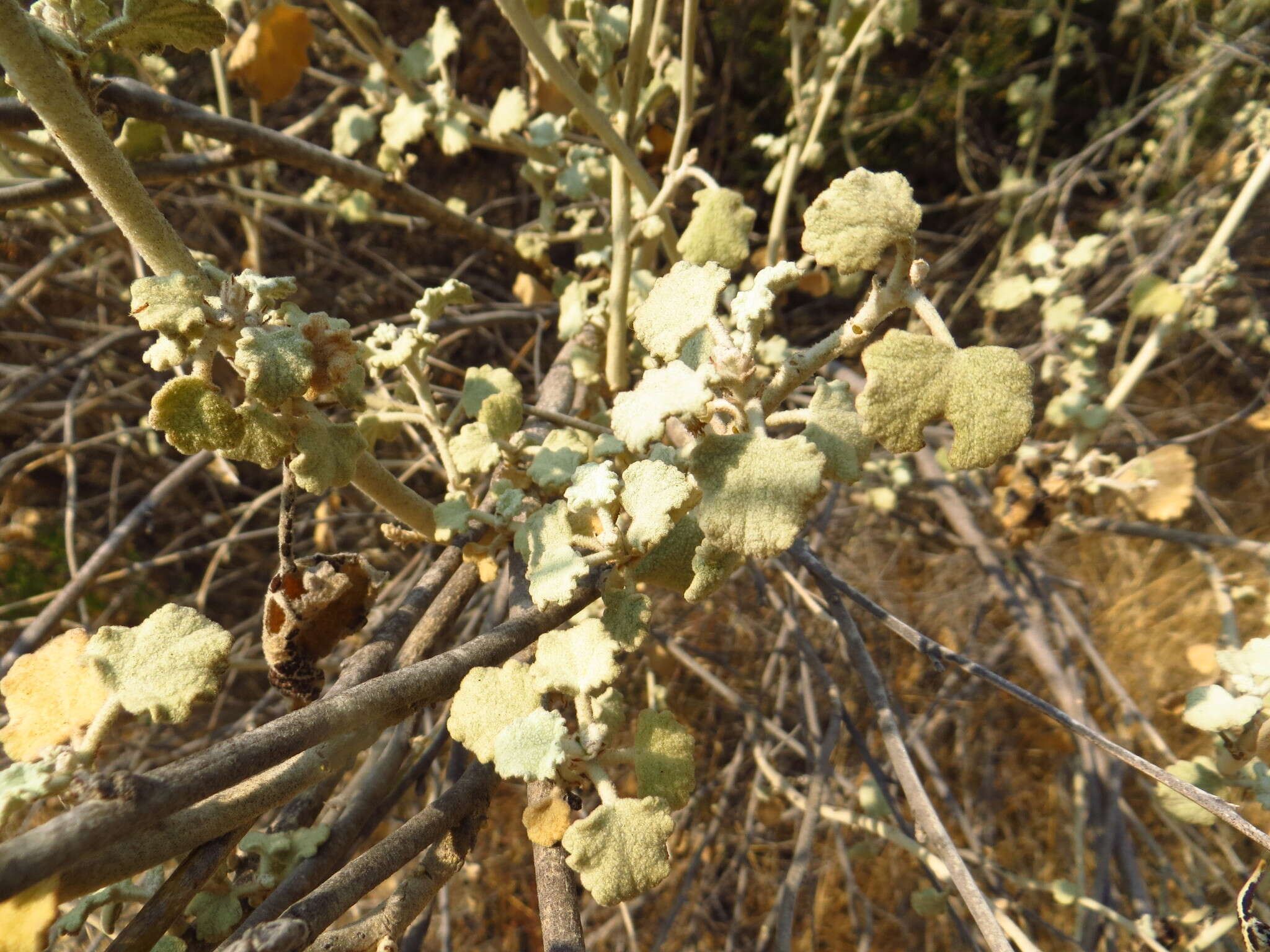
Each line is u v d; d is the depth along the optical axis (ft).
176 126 1.39
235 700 3.01
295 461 0.81
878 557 2.86
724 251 1.01
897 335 0.66
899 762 1.09
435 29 1.90
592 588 0.96
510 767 0.78
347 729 0.75
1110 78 3.71
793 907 1.28
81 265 3.03
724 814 2.30
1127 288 2.77
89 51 0.76
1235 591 1.76
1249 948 0.96
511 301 3.32
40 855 0.52
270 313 0.84
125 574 2.43
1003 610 2.82
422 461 2.06
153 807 0.58
